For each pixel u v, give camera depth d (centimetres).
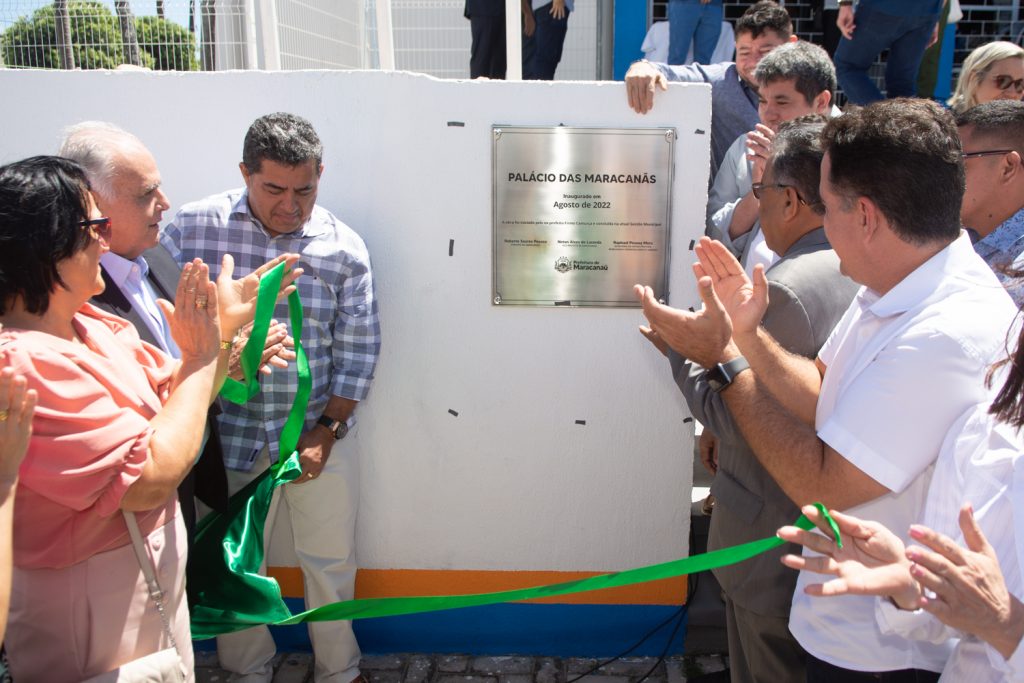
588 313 296
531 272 293
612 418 304
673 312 178
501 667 321
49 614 172
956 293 157
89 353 170
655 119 281
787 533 134
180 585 193
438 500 314
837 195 164
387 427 309
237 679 310
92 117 296
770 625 215
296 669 322
